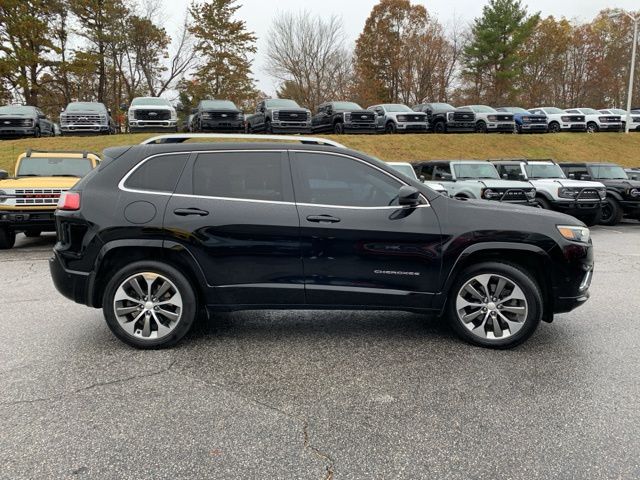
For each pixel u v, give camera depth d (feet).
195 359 12.62
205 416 9.67
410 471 7.97
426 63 161.79
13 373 11.62
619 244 32.94
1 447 8.52
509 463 8.17
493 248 12.94
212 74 135.95
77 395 10.51
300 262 13.05
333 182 13.33
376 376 11.62
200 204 13.00
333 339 14.17
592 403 10.23
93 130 67.82
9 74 104.88
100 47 124.88
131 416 9.64
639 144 88.63
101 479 7.70
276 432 9.11
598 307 17.40
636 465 8.10
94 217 12.89
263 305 13.33
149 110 68.80
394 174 13.37
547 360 12.56
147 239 12.85
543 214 13.44
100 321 15.65
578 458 8.29
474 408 10.05
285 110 68.69
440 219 13.11
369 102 161.07
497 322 13.32
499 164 42.52
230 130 67.51
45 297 18.53
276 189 13.23
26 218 27.48
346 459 8.29
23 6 104.22
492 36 151.64
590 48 173.37
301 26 150.10
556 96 181.16
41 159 32.12
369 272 13.12
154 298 13.20
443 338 14.25
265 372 11.83
